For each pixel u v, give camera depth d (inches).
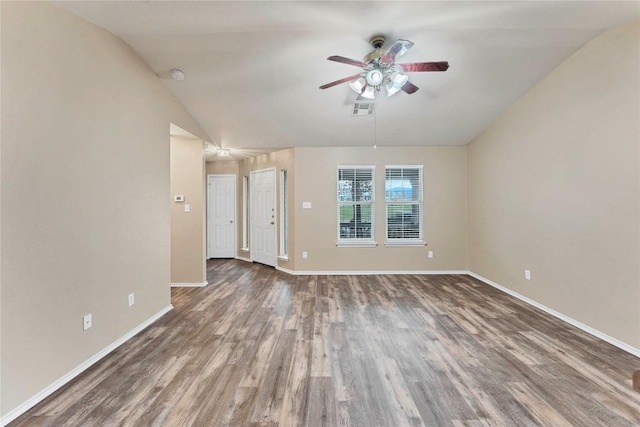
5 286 62.6
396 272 198.8
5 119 62.9
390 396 70.4
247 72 121.0
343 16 88.4
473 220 190.4
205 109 148.5
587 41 102.5
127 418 63.1
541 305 128.7
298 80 126.6
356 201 200.5
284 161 208.2
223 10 84.4
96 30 89.2
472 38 100.9
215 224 259.4
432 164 198.7
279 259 213.3
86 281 84.4
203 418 63.2
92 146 87.4
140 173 110.8
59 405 67.2
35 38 69.6
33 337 68.2
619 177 92.7
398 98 141.3
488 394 70.9
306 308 132.3
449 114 156.9
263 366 83.9
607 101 96.4
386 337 102.3
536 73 122.3
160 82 124.7
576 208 109.4
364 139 187.5
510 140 149.9
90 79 86.7
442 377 78.2
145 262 113.3
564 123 114.7
